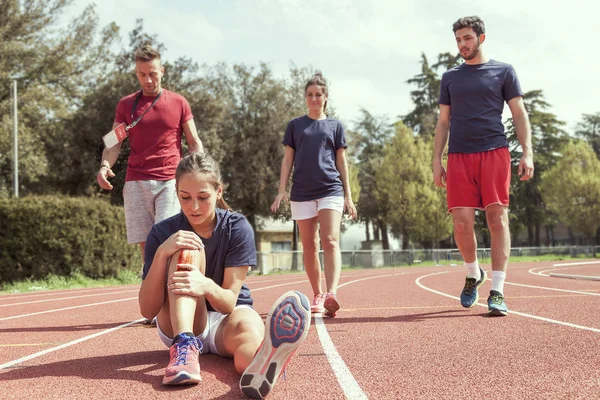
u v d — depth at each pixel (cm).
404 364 257
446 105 498
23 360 294
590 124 6612
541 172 5131
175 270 247
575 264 2600
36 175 2727
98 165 2862
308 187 495
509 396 199
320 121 511
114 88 2908
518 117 471
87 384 231
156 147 488
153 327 423
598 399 192
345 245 5162
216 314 272
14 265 1312
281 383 225
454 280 1109
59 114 2859
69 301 761
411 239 4038
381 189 4081
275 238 3978
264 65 3278
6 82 2775
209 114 2916
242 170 3153
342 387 215
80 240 1378
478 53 479
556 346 293
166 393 213
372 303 567
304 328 197
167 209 488
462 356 273
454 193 479
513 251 4172
